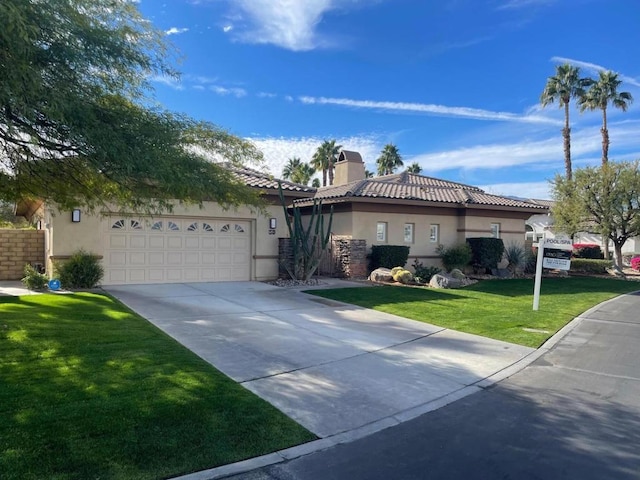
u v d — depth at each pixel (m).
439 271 18.56
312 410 5.29
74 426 4.38
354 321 10.46
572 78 36.41
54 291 12.68
